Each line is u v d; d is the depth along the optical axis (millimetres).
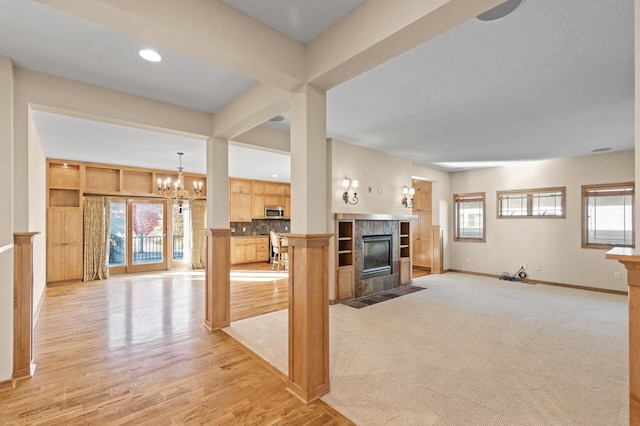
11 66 2451
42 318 4215
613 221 5719
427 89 3043
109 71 2678
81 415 2145
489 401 2307
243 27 2020
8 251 2479
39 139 4738
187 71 2691
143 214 7809
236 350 3180
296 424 2064
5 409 2203
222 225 3859
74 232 6605
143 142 4973
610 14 1918
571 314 4391
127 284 6359
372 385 2533
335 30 2117
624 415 2145
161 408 2223
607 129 4293
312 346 2352
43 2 1492
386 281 5918
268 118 3111
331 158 5035
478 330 3768
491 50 2342
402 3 1699
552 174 6418
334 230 5055
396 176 6215
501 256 7113
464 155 6070
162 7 1704
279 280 6781
